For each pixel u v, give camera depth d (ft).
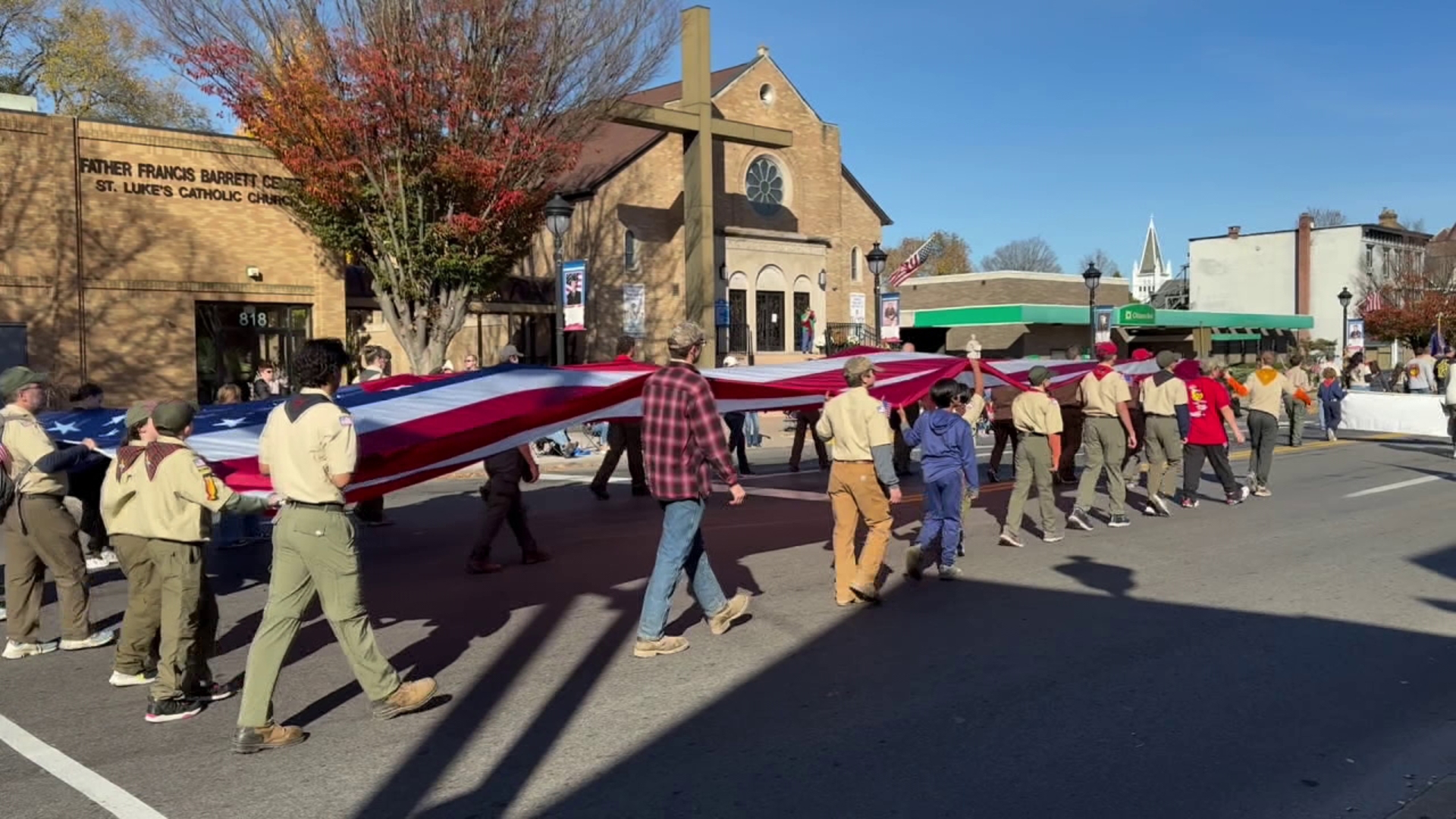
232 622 25.93
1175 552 32.76
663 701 19.27
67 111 120.47
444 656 22.22
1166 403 39.70
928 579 29.19
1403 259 190.39
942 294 150.71
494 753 16.89
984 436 79.30
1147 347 164.45
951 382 28.89
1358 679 20.36
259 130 69.97
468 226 73.31
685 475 21.74
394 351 107.04
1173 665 21.20
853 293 126.93
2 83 119.34
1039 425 33.53
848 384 26.12
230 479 20.21
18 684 21.02
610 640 23.31
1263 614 25.09
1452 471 54.29
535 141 74.54
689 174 109.50
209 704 19.66
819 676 20.63
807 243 122.72
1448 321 166.40
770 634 23.61
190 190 72.33
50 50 118.93
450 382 28.35
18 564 22.98
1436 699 19.21
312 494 17.19
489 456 23.98
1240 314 165.78
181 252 72.02
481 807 14.93
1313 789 15.40
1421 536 35.42
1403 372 106.83
